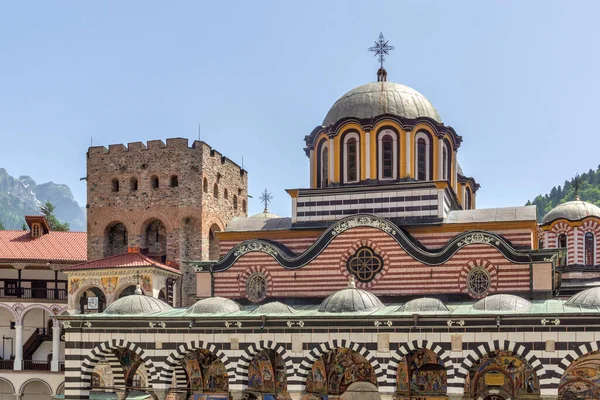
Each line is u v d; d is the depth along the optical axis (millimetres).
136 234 83625
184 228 83125
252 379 56656
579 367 51188
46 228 93500
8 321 88812
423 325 49688
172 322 54406
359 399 54875
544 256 54344
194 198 83250
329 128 64438
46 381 82688
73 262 87062
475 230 56000
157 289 74500
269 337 52531
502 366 51375
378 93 65000
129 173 84750
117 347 55719
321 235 59500
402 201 60531
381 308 52781
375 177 62469
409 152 62531
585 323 47031
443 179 64750
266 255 60469
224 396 57750
